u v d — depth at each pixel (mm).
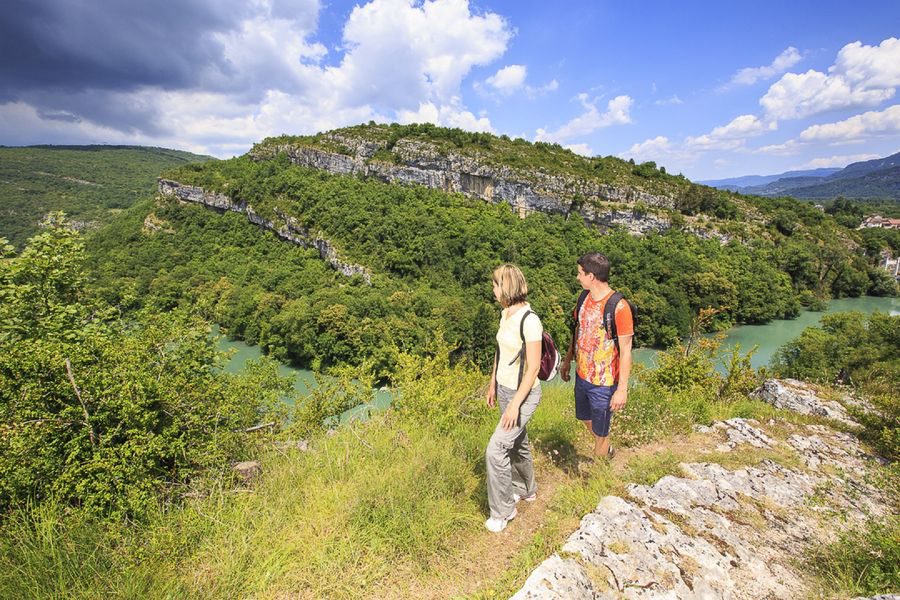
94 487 2717
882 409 5309
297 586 2258
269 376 7797
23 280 4762
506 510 2820
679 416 5277
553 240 63281
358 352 34562
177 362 4043
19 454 2566
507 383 2846
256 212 75000
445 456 3549
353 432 4094
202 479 3174
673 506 2906
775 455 4367
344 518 2725
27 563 2178
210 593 2182
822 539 2893
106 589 2139
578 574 2043
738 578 2332
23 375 2863
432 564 2457
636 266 55656
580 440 4434
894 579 2242
